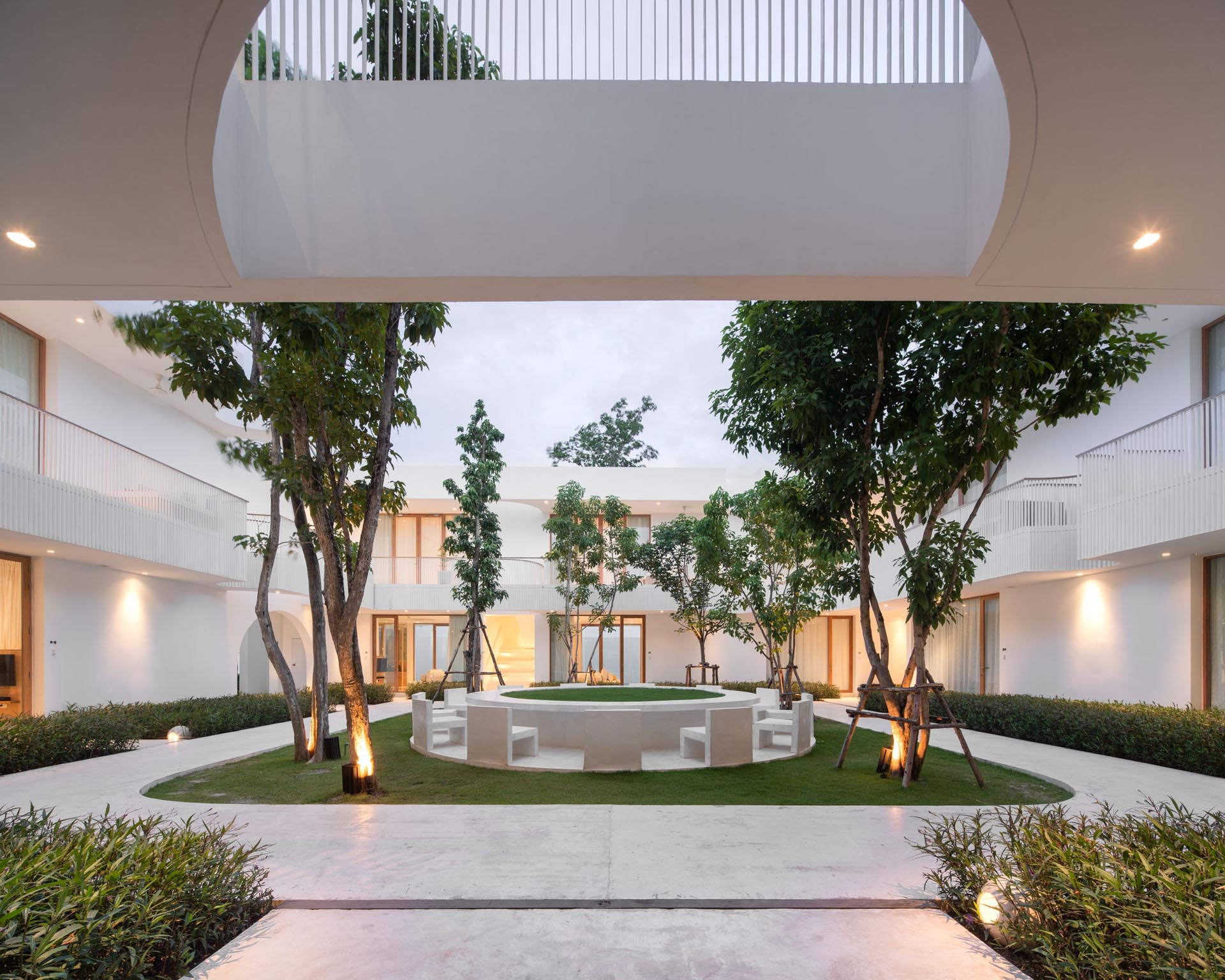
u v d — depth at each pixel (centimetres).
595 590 2223
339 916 419
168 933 335
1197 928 267
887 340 796
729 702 1141
